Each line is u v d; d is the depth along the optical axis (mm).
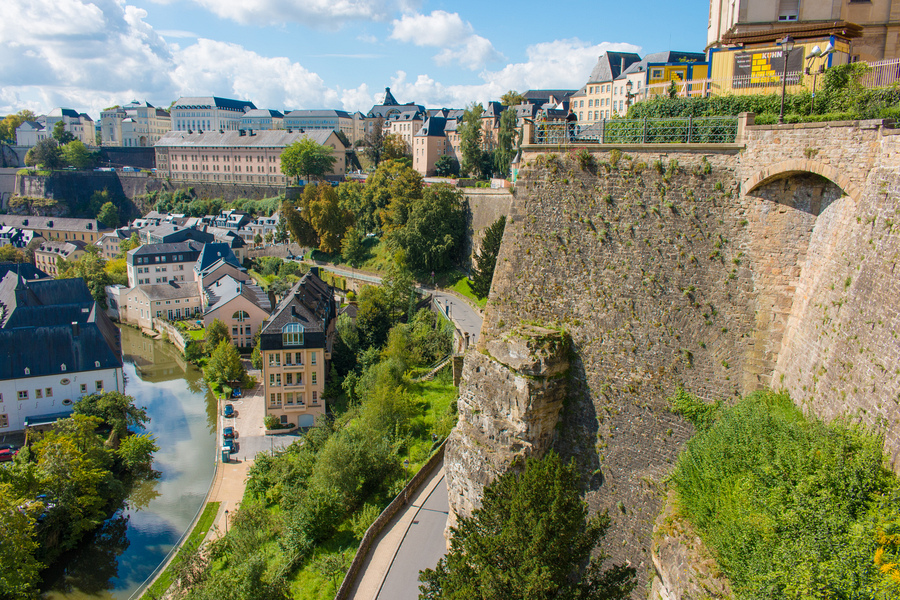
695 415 18641
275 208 160500
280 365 62812
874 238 14555
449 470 24031
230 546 38531
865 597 10922
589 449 20891
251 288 99000
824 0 21266
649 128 20531
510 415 21328
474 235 87625
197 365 86500
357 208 123938
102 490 50250
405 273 85812
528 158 22188
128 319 109625
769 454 14562
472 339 57594
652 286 19500
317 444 48719
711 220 18422
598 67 117625
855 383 14289
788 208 17188
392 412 46812
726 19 25875
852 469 12727
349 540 32750
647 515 19453
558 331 21359
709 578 13859
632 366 19922
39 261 147750
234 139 193875
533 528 15891
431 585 18531
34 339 66000
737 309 18047
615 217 20234
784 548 12398
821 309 15969
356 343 70938
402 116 195375
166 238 127125
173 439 64312
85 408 61031
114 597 41594
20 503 39344
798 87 20062
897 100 16906
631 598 19125
